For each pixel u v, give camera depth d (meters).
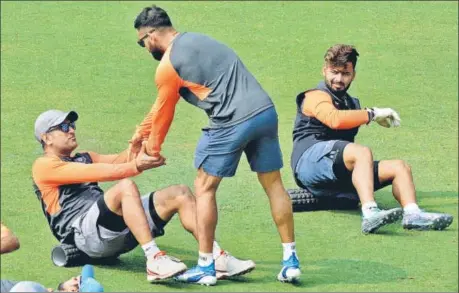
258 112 21.91
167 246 24.77
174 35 22.36
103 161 24.11
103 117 33.03
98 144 30.97
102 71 36.56
